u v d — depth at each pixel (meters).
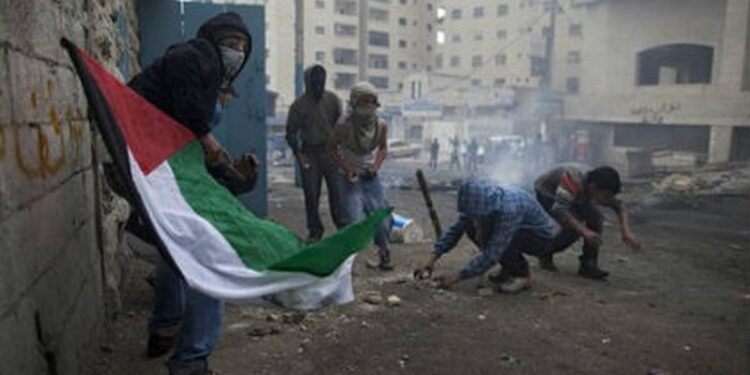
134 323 3.70
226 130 7.14
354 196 5.12
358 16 64.38
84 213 3.16
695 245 6.76
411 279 4.92
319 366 3.21
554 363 3.30
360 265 5.36
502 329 3.80
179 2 7.17
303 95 5.99
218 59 2.73
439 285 4.61
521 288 4.59
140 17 7.07
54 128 2.63
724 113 28.30
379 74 66.94
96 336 3.23
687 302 4.46
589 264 5.09
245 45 2.94
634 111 31.75
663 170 22.05
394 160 36.09
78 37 3.40
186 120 2.64
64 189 2.75
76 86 3.12
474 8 57.59
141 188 2.20
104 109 2.16
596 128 33.91
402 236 6.37
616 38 33.56
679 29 30.69
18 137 2.12
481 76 57.31
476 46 57.84
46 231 2.39
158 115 2.52
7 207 1.95
